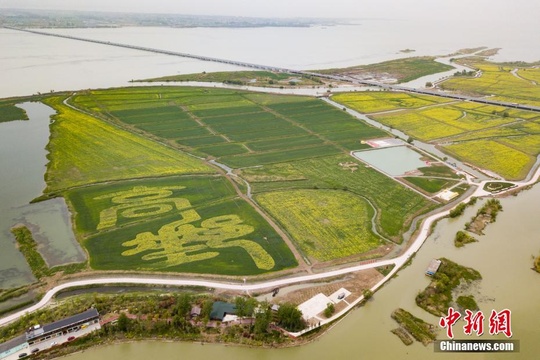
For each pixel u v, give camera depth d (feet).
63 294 278.46
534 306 269.23
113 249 321.52
